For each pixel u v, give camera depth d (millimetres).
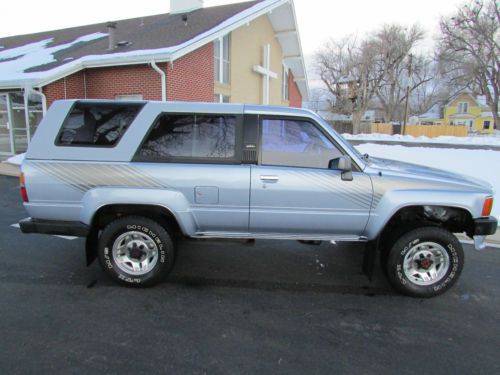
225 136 3609
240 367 2605
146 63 12297
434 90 61031
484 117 62250
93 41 17141
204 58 14242
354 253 4926
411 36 51719
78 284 3852
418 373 2580
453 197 3562
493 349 2883
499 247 5234
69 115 3666
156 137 3633
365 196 3557
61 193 3615
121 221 3695
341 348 2857
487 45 40500
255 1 17562
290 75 24781
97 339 2896
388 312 3428
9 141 14602
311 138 3625
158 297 3617
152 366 2598
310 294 3760
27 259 4492
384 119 57594
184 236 3896
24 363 2590
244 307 3461
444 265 3695
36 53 16891
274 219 3635
